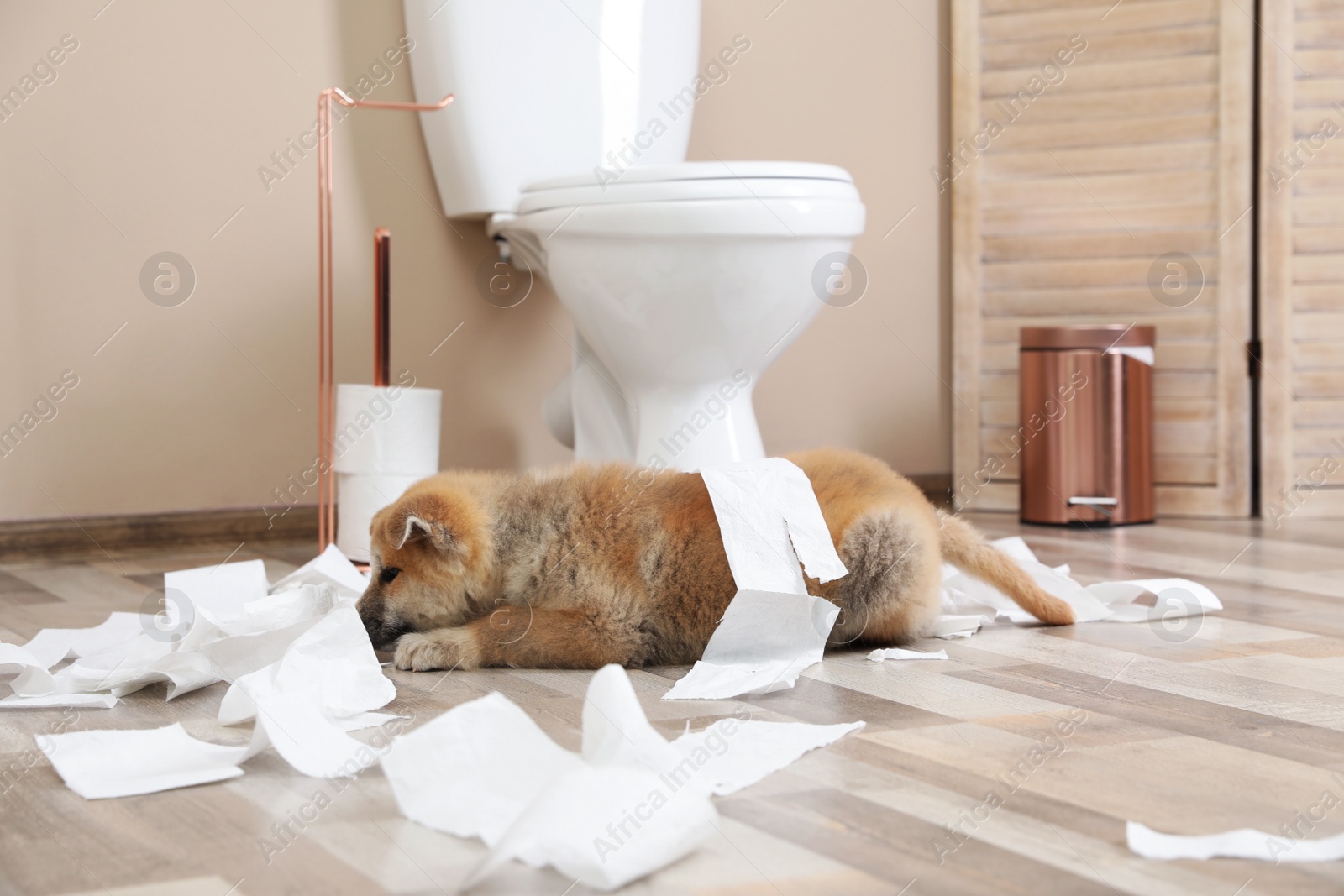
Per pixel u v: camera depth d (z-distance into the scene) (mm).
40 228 2334
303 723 1100
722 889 789
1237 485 3088
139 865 836
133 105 2396
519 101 2500
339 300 2623
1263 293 3053
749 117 3062
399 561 1458
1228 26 3010
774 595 1374
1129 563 2299
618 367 2117
